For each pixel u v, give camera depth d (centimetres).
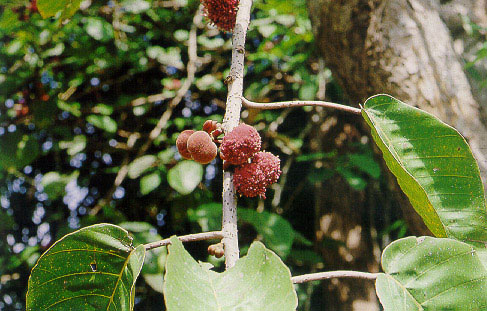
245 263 29
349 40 74
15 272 119
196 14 115
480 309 32
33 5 98
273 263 28
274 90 126
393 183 76
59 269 34
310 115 120
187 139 41
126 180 125
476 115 66
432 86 67
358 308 111
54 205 127
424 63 68
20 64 106
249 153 35
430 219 38
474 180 37
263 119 125
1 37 111
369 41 71
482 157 64
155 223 124
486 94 69
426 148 38
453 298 33
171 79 116
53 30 102
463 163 37
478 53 71
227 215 33
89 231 33
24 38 102
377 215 123
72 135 112
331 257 115
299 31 107
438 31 71
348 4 72
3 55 108
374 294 114
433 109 67
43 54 104
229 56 126
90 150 121
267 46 111
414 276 34
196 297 27
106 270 35
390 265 34
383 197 121
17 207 126
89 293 35
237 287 28
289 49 111
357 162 94
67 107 104
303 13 107
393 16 70
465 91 68
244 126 35
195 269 29
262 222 90
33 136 106
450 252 34
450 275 33
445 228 38
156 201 123
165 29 120
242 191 35
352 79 77
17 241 126
